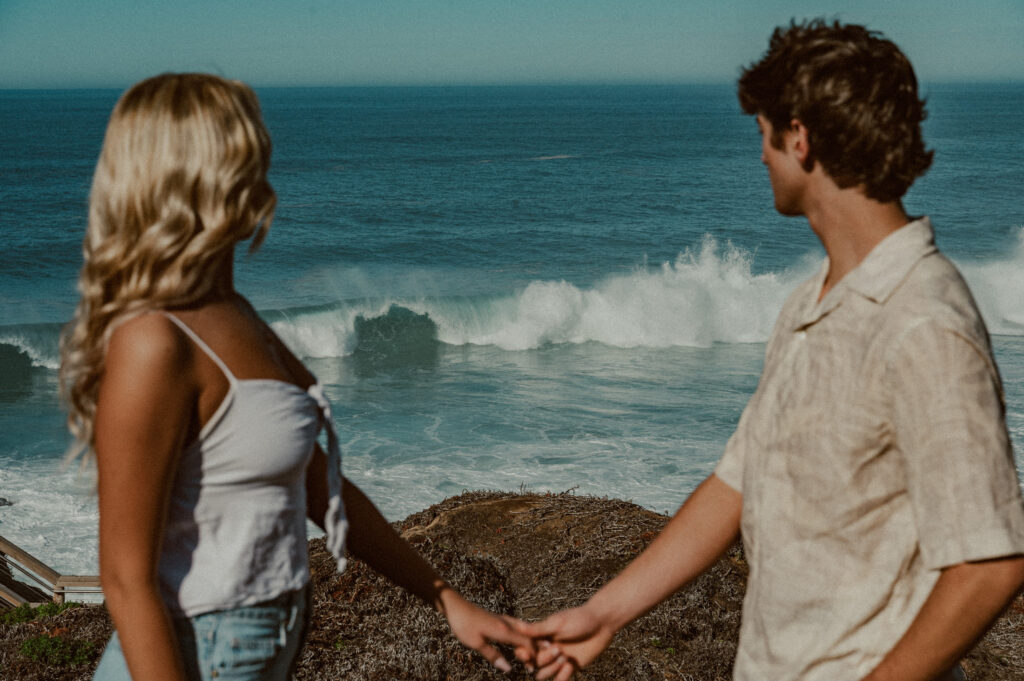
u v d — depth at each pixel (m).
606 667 3.94
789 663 1.30
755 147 91.00
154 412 1.22
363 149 89.38
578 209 46.94
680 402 17.47
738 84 1.42
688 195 52.44
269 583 1.37
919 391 1.14
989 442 1.11
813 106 1.26
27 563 6.76
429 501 12.31
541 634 1.76
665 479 13.12
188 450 1.30
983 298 23.95
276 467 1.34
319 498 1.67
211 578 1.32
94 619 4.79
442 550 5.04
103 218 1.29
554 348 22.45
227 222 1.28
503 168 69.81
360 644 4.01
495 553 5.33
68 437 13.67
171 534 1.32
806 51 1.29
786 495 1.29
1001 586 1.08
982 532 1.08
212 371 1.28
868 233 1.29
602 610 1.72
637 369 20.33
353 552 1.74
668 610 4.36
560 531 5.54
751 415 1.46
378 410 16.98
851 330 1.23
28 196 51.06
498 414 16.64
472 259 34.09
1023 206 46.06
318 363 21.06
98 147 86.12
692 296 22.91
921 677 1.14
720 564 4.96
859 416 1.21
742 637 1.41
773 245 35.66
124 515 1.23
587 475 13.24
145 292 1.24
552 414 16.61
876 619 1.24
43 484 12.98
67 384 1.32
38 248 34.75
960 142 88.50
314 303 26.39
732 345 22.59
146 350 1.22
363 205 48.28
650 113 174.12
